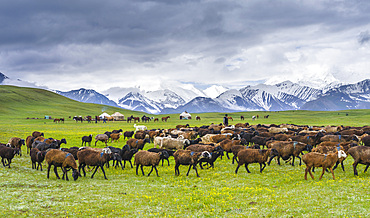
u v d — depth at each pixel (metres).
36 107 175.75
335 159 20.42
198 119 126.06
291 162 27.39
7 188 18.78
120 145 43.88
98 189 19.59
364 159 20.89
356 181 19.27
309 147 25.17
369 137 31.16
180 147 34.84
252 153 23.53
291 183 20.45
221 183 21.17
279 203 15.92
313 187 18.59
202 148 27.30
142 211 15.43
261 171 24.02
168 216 14.73
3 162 25.77
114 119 134.38
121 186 20.52
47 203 16.25
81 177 23.33
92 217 14.58
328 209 14.38
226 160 29.77
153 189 19.86
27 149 35.59
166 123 103.38
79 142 47.62
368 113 141.12
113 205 16.27
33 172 24.36
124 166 27.78
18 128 71.69
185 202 16.94
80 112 174.88
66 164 21.67
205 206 16.14
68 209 15.43
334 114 147.25
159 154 23.59
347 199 15.73
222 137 36.75
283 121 104.25
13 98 190.00
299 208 14.78
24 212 14.78
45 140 30.83
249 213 14.67
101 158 22.67
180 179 22.78
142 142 34.94
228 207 15.86
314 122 96.88
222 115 165.38
